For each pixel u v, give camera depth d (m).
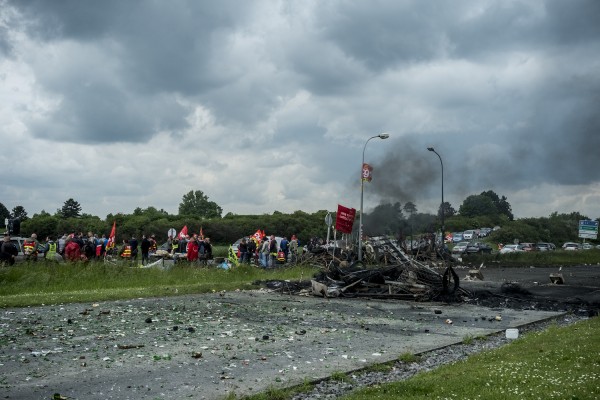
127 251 39.28
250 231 86.62
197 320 16.39
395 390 8.35
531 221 126.75
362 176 41.38
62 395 8.51
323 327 15.99
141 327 14.80
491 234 115.75
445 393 7.95
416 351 12.64
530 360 10.12
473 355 11.67
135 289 23.83
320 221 99.12
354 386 9.58
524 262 57.53
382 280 27.00
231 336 13.89
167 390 8.88
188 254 32.53
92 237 33.22
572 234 127.56
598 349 10.90
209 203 133.25
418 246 53.81
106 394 8.61
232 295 24.02
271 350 12.29
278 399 8.63
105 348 12.01
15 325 14.56
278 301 22.55
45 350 11.63
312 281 25.47
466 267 51.06
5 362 10.54
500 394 7.63
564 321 19.27
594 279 37.69
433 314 20.14
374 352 12.41
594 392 7.60
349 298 25.20
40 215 87.00
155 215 90.69
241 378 9.73
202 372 10.11
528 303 23.88
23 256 34.25
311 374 10.14
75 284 24.12
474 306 23.08
